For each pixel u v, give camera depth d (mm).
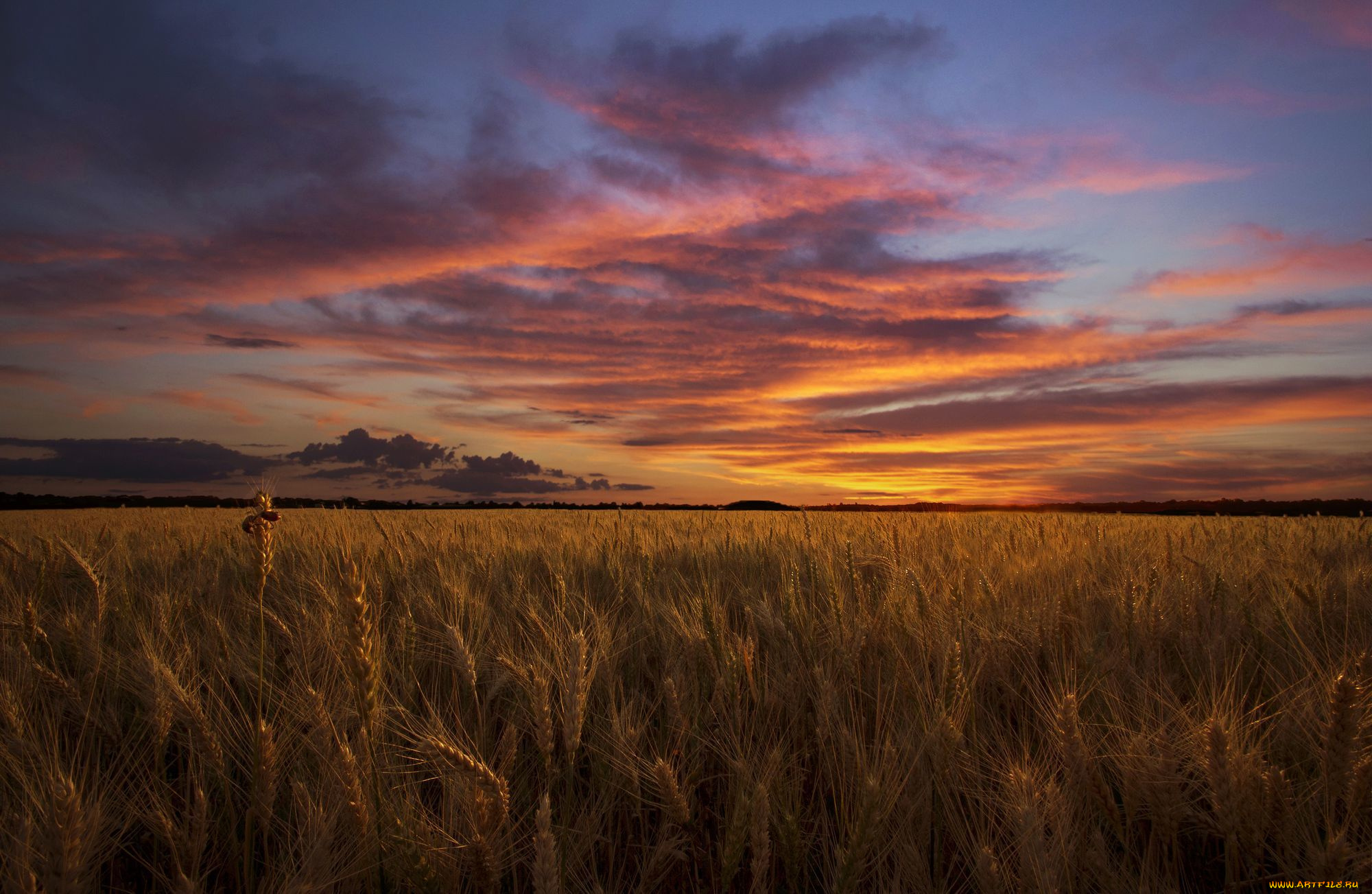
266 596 5301
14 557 5922
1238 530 9234
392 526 9328
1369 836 2250
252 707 3430
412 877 2064
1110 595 4613
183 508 22891
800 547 7215
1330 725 2146
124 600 4668
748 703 3322
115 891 2461
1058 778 2777
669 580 6012
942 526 10133
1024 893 2074
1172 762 2402
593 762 2893
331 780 2625
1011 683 3656
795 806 2504
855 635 3729
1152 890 2201
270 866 2307
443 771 2609
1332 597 4629
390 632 4383
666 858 2420
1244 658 3668
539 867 1767
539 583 5801
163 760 2930
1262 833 2160
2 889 1986
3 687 3045
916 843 2502
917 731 2947
